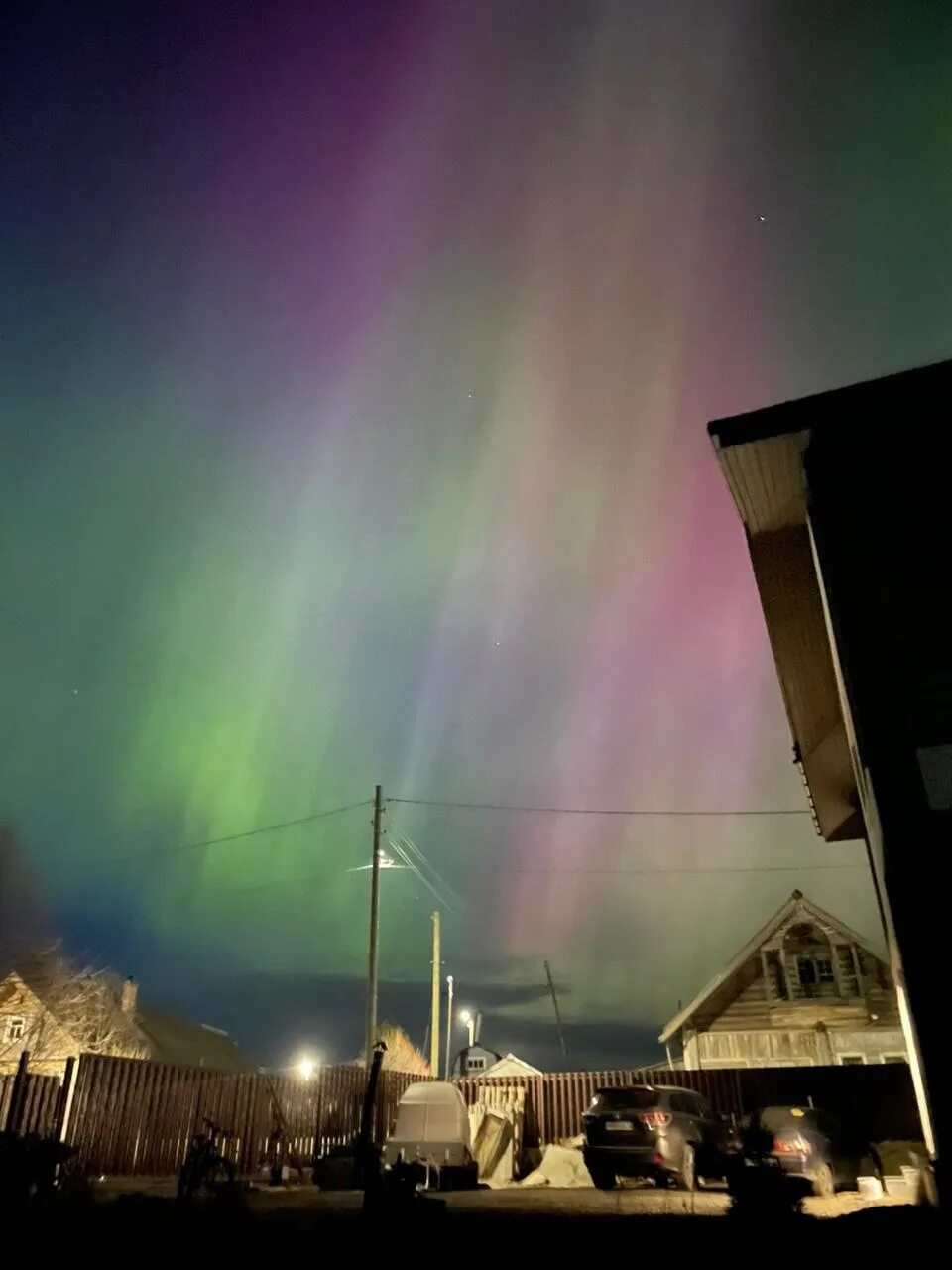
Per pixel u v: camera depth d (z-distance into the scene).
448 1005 41.59
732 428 7.67
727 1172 6.09
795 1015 26.25
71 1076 11.80
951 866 6.07
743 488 8.30
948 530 7.12
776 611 10.17
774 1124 11.19
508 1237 6.30
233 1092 14.10
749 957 27.33
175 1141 12.89
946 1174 5.44
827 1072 17.19
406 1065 38.19
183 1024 42.19
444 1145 12.81
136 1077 12.59
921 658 6.77
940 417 7.42
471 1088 18.58
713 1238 5.92
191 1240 5.77
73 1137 11.54
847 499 7.43
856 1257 5.02
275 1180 12.90
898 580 7.05
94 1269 4.95
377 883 21.48
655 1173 10.95
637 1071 18.02
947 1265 4.76
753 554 9.36
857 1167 11.98
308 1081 15.62
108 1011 28.67
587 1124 11.56
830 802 13.70
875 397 7.42
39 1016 26.38
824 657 10.88
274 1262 5.19
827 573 7.26
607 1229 6.68
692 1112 11.90
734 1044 26.38
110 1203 7.77
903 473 7.41
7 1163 6.80
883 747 6.54
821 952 26.83
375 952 20.81
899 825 6.29
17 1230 5.73
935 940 5.90
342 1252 5.57
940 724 6.57
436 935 31.06
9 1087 12.01
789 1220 5.77
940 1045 5.67
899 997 8.45
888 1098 16.78
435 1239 6.11
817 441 7.63
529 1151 17.25
